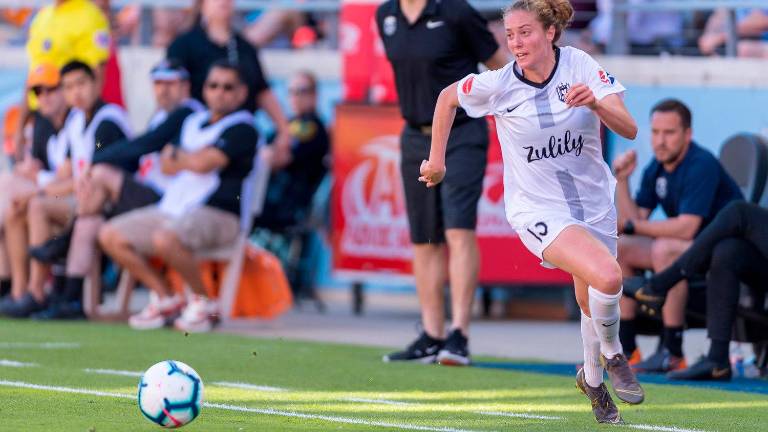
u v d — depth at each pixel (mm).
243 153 37906
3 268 41781
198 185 37906
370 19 42281
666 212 29422
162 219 38000
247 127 38031
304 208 45750
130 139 40094
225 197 37969
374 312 45875
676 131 28516
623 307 28656
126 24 53594
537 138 19609
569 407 21844
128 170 40688
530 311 44656
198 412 18109
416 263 30344
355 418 19938
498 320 43531
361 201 42250
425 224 30109
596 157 19812
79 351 30234
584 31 44781
